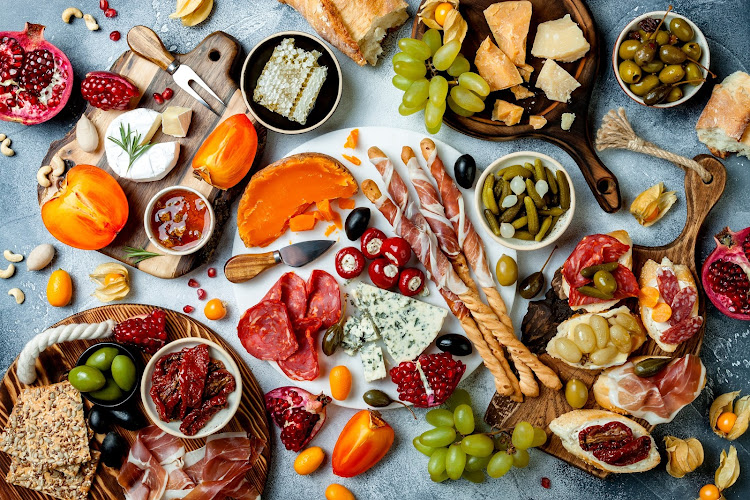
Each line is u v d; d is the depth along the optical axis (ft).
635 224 3.12
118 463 3.07
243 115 3.01
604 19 3.12
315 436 3.16
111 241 3.08
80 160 3.13
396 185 3.05
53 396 3.06
